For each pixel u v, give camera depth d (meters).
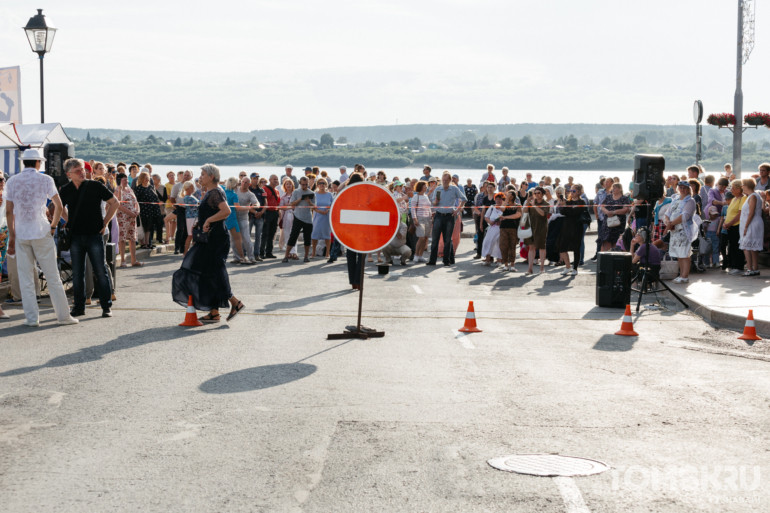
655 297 14.22
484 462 5.58
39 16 20.53
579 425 6.51
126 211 18.41
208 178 11.11
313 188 22.58
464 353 9.44
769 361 9.17
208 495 4.96
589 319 12.20
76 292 11.66
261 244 21.50
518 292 15.33
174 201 22.64
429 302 13.84
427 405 7.07
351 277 15.36
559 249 18.47
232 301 11.39
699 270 17.44
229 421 6.52
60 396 7.28
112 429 6.30
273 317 11.99
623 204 19.62
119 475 5.30
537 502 4.86
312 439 6.07
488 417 6.71
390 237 10.26
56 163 14.75
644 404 7.18
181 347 9.58
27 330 10.60
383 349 9.64
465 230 31.00
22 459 5.62
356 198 10.25
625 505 4.83
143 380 7.90
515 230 18.77
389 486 5.11
